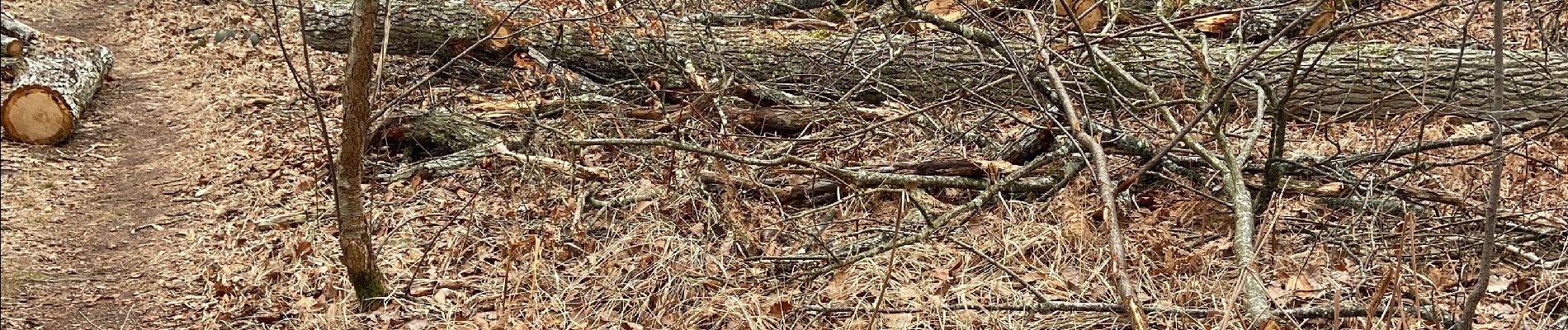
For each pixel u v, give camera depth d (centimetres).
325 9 752
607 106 652
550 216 503
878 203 496
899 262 419
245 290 469
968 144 558
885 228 467
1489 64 577
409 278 457
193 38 998
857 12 760
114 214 590
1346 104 596
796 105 626
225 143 703
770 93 640
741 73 651
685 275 420
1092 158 468
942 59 641
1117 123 481
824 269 412
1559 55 588
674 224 473
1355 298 371
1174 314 355
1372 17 648
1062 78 587
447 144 635
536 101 661
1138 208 470
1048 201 460
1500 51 254
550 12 675
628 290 420
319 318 427
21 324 450
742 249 450
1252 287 351
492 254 474
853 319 372
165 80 887
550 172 539
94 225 573
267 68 895
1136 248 418
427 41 722
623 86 704
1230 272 392
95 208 601
